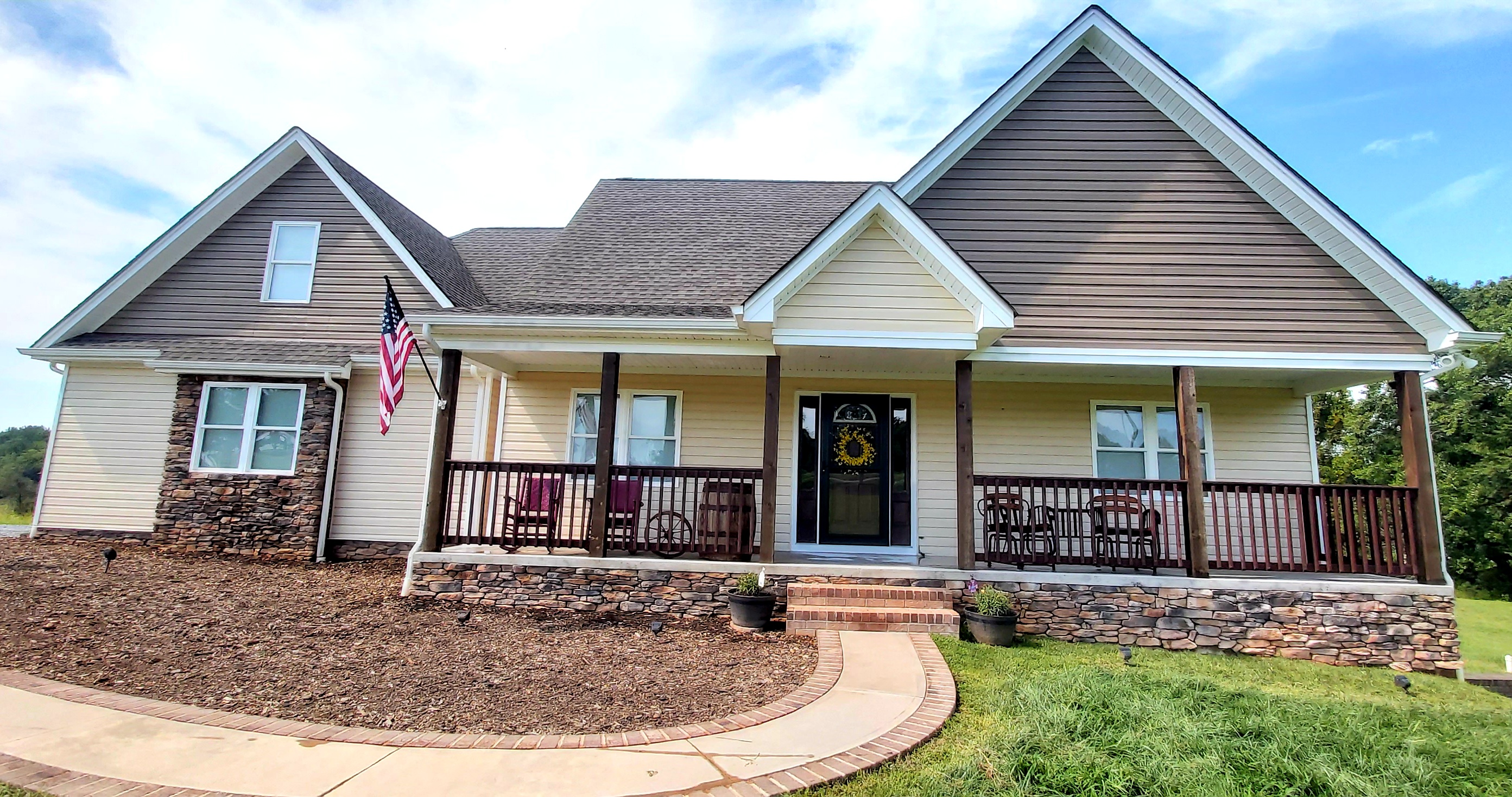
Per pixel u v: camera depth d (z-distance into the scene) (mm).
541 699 5074
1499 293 32031
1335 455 32938
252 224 12477
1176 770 3832
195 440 11148
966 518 8148
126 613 6848
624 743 4211
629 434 10570
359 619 7234
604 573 8211
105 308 12078
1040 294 8906
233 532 10906
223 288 12297
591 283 10273
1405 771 4016
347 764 3803
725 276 10469
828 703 5023
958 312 8031
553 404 10695
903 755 4129
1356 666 7629
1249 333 8727
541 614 7887
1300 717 4867
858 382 10445
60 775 3570
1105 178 9203
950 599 7820
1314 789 3781
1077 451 10195
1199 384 10156
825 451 10375
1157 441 10219
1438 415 26938
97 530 11367
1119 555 8164
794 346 8188
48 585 7691
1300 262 8867
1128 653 6922
